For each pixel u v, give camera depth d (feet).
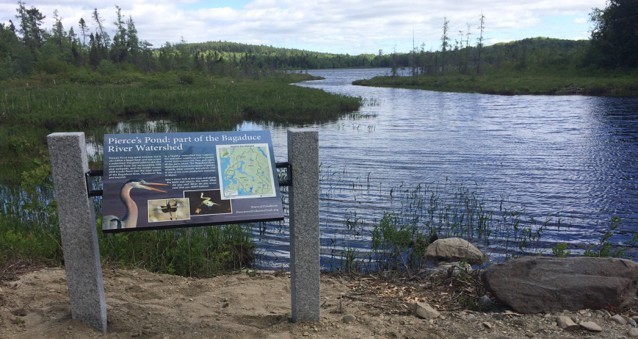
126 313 12.43
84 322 11.09
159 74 183.42
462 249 22.33
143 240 20.98
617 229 28.22
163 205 10.44
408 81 227.61
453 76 237.45
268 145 11.50
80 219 10.53
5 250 17.98
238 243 23.35
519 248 24.80
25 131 62.69
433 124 79.71
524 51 261.03
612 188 37.83
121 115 87.66
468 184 39.42
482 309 14.21
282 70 355.15
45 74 173.17
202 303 13.93
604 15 193.36
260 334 11.33
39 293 13.73
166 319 12.31
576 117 84.74
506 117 87.97
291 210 11.52
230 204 10.77
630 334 11.73
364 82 246.68
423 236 24.95
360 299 15.29
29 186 25.22
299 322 11.98
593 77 175.01
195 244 20.54
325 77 341.82
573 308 13.33
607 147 54.95
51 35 290.56
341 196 35.58
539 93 149.89
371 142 61.72
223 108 88.07
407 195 35.78
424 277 18.86
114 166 10.54
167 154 10.89
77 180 10.36
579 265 13.91
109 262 18.62
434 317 13.12
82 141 10.39
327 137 66.64
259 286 16.28
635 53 178.70
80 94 103.24
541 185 38.99
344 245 24.90
